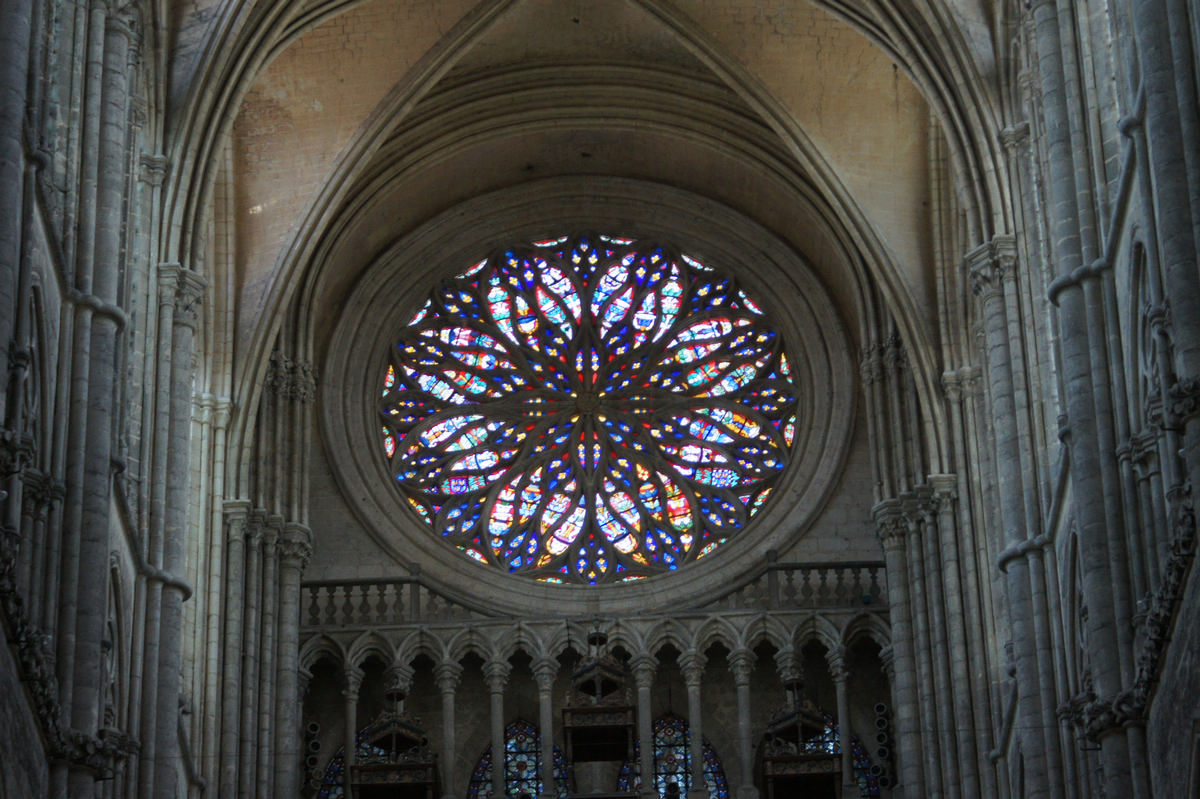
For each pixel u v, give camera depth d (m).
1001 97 43.78
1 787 25.58
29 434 28.66
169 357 41.12
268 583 49.56
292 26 46.25
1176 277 27.39
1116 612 32.81
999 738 46.50
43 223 29.98
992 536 48.09
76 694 31.28
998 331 43.03
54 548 30.92
